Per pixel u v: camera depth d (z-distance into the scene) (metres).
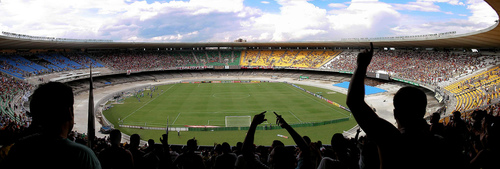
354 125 45.53
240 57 130.88
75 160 3.30
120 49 117.12
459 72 70.38
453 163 3.39
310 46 125.88
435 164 3.24
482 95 49.25
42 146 3.36
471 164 5.41
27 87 62.03
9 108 42.00
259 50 136.12
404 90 3.55
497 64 66.00
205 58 128.25
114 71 96.81
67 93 3.62
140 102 65.44
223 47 140.12
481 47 75.00
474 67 69.81
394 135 3.26
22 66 75.12
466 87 59.34
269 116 52.34
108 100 67.31
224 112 55.81
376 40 93.69
